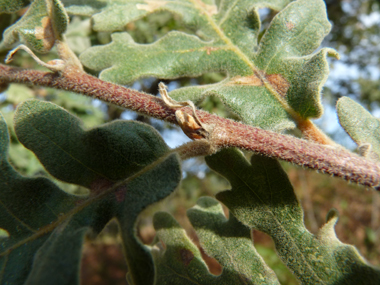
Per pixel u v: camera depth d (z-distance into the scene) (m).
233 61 0.05
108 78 0.05
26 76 0.05
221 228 0.05
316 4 0.05
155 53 0.05
